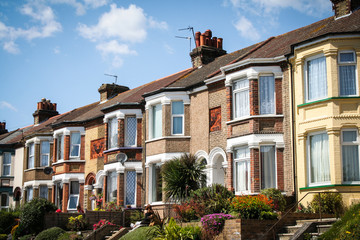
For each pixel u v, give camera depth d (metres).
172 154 29.16
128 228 25.41
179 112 29.92
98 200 33.47
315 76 23.30
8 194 47.25
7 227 34.09
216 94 27.97
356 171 21.84
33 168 42.38
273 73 25.06
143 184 31.19
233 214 20.52
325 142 22.52
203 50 33.72
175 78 33.34
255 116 24.66
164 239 20.23
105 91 41.34
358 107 22.05
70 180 37.66
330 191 21.53
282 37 29.55
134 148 32.03
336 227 17.16
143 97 31.72
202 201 22.61
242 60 25.39
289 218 20.23
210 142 27.88
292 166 23.72
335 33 22.45
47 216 28.44
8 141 48.84
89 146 37.25
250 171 24.48
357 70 22.33
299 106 23.47
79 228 27.66
